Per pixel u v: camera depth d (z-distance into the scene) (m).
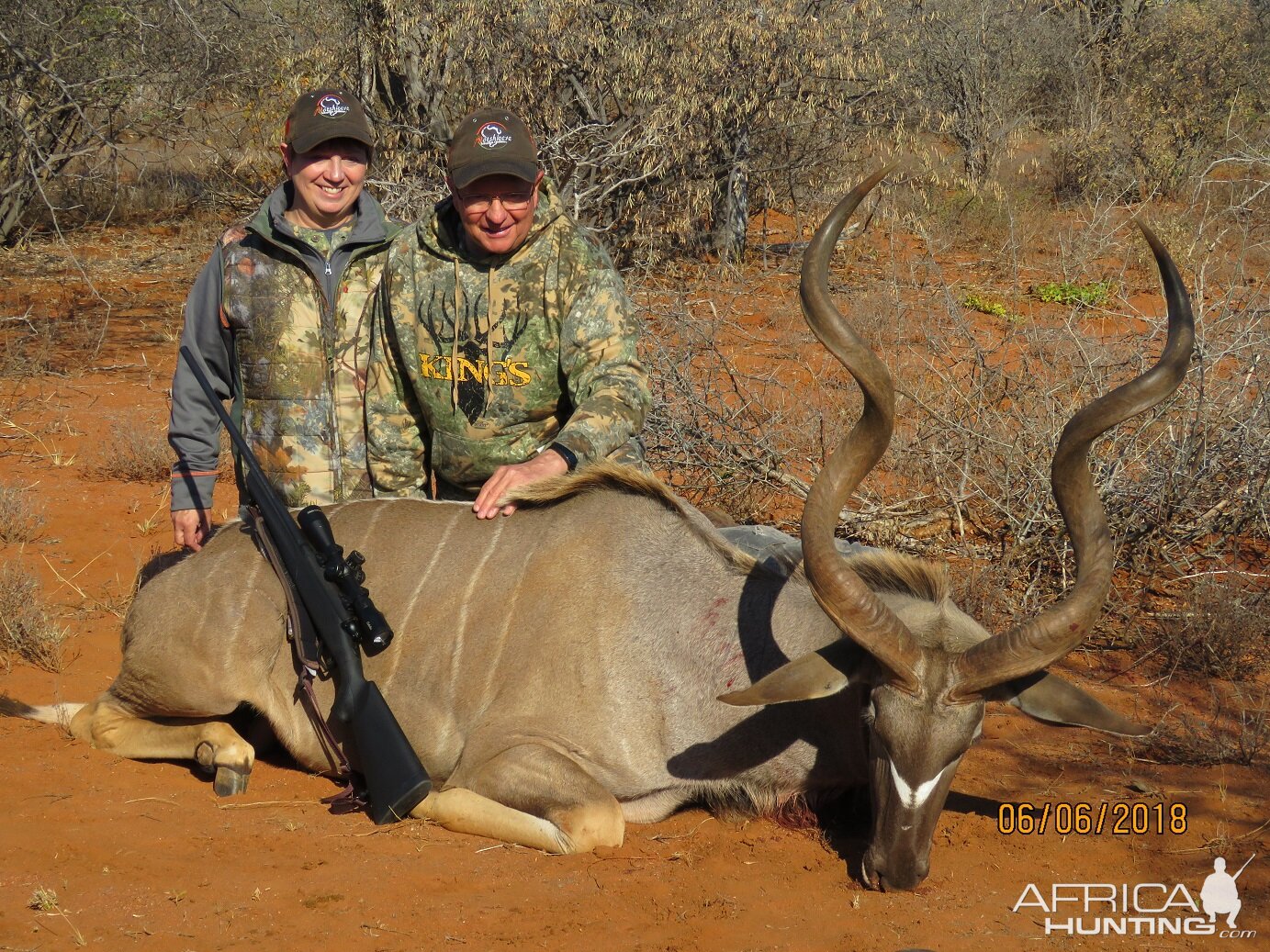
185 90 15.20
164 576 4.52
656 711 4.09
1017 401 7.23
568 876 3.73
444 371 4.67
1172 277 3.47
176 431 4.80
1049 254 13.44
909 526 6.87
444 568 4.38
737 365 9.59
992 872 3.87
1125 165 16.05
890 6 14.78
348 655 4.15
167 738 4.45
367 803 4.16
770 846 3.99
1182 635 5.63
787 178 14.23
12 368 10.12
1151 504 6.48
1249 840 4.08
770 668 4.01
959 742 3.55
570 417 4.68
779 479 7.33
